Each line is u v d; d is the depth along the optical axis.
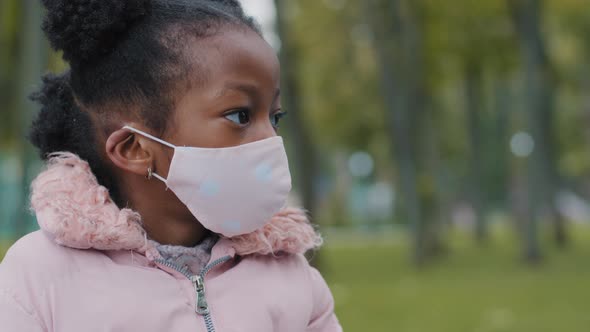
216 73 1.54
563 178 42.53
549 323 7.02
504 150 25.34
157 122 1.55
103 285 1.52
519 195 18.09
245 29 1.59
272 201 1.58
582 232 25.56
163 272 1.58
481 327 6.88
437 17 17.02
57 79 1.70
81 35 1.55
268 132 1.59
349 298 9.34
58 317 1.48
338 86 20.17
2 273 1.53
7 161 23.14
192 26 1.56
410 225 14.64
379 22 14.96
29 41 7.24
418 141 16.33
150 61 1.54
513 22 15.66
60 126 1.67
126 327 1.50
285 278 1.72
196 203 1.56
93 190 1.57
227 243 1.68
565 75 21.66
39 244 1.56
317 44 18.78
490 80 24.80
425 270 13.46
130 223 1.56
